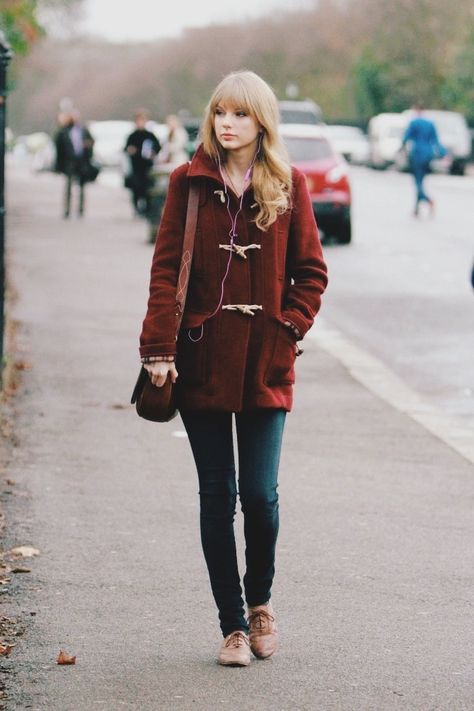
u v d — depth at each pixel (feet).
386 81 294.46
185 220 20.58
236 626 21.02
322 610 23.58
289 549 27.17
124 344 52.65
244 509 20.83
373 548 27.35
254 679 20.36
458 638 22.26
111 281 72.64
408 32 292.40
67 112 119.55
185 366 20.58
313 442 37.14
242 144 20.35
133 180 120.26
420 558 26.71
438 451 36.40
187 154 136.77
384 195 148.56
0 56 37.50
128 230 107.14
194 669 20.75
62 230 105.70
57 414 39.91
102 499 30.76
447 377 48.52
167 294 20.30
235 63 387.34
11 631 22.33
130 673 20.54
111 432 37.83
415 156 118.42
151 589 24.56
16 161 301.22
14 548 26.84
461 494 31.86
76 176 119.44
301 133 96.43
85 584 24.77
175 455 35.32
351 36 353.72
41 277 73.61
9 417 39.27
